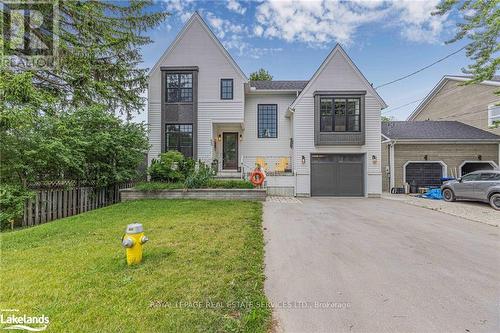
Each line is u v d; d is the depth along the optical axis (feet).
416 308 9.26
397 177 51.13
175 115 47.50
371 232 19.72
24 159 23.93
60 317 8.15
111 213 25.13
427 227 21.45
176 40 47.91
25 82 25.79
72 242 15.81
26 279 10.64
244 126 53.21
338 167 47.06
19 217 22.93
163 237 16.89
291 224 22.21
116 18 39.93
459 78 58.95
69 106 36.55
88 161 31.32
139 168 41.11
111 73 42.37
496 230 20.56
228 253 14.01
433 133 53.01
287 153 54.03
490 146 50.11
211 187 37.37
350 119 46.24
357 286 10.90
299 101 47.50
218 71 48.16
